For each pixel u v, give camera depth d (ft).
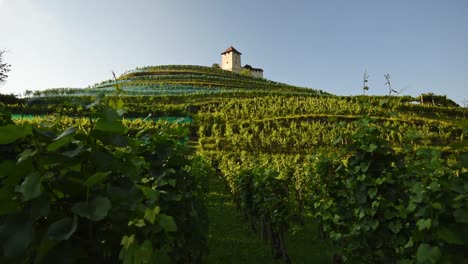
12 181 5.93
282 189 31.53
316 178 28.35
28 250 5.72
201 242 21.49
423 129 108.47
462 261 9.54
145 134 14.83
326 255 29.76
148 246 5.52
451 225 9.87
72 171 6.55
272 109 147.95
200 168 31.50
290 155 97.25
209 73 347.15
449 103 153.99
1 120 8.08
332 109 140.05
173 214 16.90
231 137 115.14
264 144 112.37
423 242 10.40
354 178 16.35
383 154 15.58
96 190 6.32
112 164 6.76
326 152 22.41
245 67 459.32
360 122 16.10
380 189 15.51
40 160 6.15
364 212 15.65
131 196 6.93
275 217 28.96
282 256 28.99
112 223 6.48
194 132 131.54
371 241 15.49
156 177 14.44
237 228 40.47
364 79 16.79
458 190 9.79
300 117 132.57
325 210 22.17
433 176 11.46
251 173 39.29
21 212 5.58
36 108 113.60
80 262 6.07
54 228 5.44
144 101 185.06
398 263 12.91
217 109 156.04
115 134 7.05
